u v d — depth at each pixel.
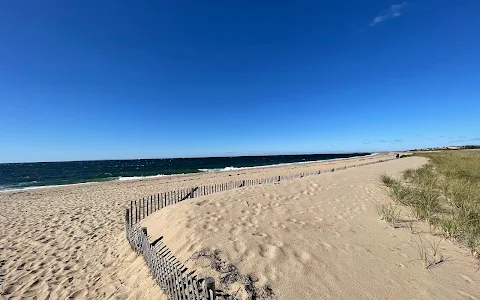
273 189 8.61
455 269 3.64
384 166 19.72
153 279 4.01
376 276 3.47
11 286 4.47
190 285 3.01
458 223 4.96
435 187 9.19
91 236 7.05
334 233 4.96
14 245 6.51
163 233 5.41
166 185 18.34
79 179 29.14
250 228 5.11
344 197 8.03
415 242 4.53
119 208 10.62
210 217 5.67
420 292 3.13
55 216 9.57
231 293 3.17
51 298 4.08
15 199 13.70
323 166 33.19
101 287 4.27
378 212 6.34
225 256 3.98
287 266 3.69
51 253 5.91
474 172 13.07
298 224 5.39
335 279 3.39
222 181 20.11
